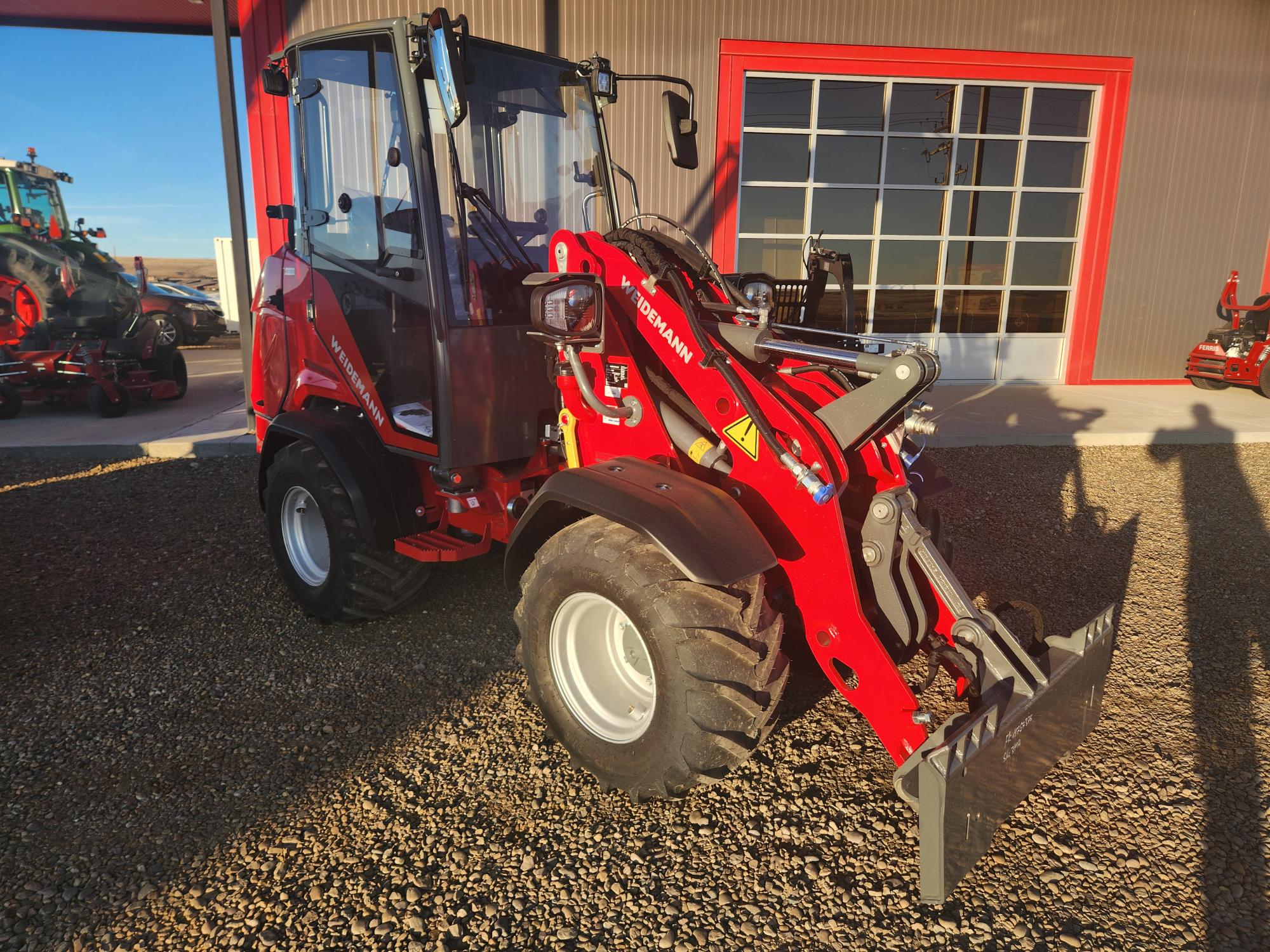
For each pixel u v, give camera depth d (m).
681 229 2.97
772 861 2.29
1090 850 2.33
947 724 2.08
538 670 2.62
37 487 5.98
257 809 2.51
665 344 2.56
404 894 2.17
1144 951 1.99
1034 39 8.92
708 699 2.16
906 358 2.14
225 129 6.85
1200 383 9.87
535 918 2.10
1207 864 2.27
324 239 3.67
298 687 3.21
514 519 3.30
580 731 2.56
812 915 2.10
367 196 3.32
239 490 5.87
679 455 2.61
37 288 9.44
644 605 2.23
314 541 3.77
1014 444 7.04
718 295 2.85
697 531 2.17
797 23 8.55
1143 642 3.54
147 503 5.59
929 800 1.90
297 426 3.55
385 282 3.27
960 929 2.05
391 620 3.78
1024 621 3.75
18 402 8.20
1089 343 9.88
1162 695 3.12
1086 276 9.70
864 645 2.26
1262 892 2.17
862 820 2.45
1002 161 9.45
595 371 2.77
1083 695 2.40
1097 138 9.30
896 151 9.24
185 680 3.26
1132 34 9.04
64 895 2.17
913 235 9.53
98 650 3.51
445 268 3.04
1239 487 5.84
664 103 3.30
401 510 3.43
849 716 2.98
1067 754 2.38
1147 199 9.53
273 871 2.26
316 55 3.42
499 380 3.20
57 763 2.73
